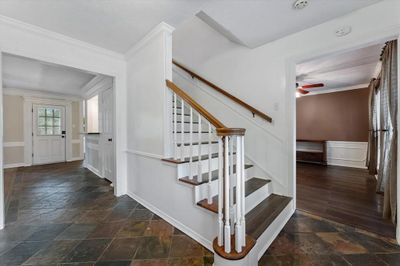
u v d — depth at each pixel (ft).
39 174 13.65
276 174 7.84
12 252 5.07
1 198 6.23
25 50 6.68
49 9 5.85
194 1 5.56
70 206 8.04
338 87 15.88
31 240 5.61
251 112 8.59
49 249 5.19
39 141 17.51
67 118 19.13
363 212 7.27
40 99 17.48
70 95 18.66
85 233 5.98
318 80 13.71
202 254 5.00
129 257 4.88
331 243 5.45
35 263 4.66
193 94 11.14
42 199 8.86
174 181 6.35
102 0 5.48
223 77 9.73
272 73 7.92
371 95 12.80
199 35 10.52
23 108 16.66
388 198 6.78
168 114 6.83
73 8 5.83
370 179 11.78
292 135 7.39
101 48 8.48
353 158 15.56
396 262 4.69
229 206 4.36
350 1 5.52
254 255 4.51
